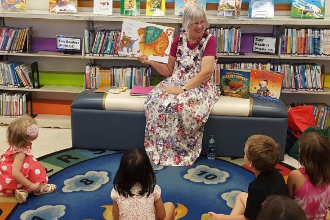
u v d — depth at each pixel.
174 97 3.58
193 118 3.53
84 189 3.12
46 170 3.41
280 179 2.27
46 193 3.05
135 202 2.17
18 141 2.91
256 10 4.23
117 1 4.48
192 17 3.50
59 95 4.69
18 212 2.80
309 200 2.26
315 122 4.16
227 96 3.87
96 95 3.84
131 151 2.19
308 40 4.17
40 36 4.59
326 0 4.44
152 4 4.29
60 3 4.34
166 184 3.22
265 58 4.34
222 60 4.45
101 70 4.32
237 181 3.29
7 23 4.55
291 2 4.38
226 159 3.69
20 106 4.44
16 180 2.94
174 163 3.55
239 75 3.80
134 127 3.75
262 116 3.63
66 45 4.36
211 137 3.67
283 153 3.69
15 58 4.64
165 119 3.57
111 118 3.75
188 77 3.70
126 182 2.14
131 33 3.80
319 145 2.20
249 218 2.25
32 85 4.44
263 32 4.46
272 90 3.75
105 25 4.52
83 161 3.59
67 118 4.53
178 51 3.71
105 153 3.77
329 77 4.52
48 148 3.87
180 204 2.94
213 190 3.14
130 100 3.73
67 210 2.84
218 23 4.13
